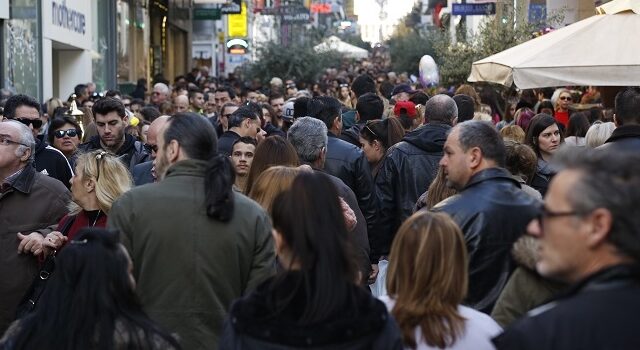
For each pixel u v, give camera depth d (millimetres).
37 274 7828
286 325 4137
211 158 6176
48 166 10797
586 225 3527
